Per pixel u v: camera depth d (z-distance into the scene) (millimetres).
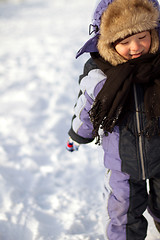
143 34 1366
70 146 1847
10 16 15273
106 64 1443
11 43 8820
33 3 20938
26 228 2010
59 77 5238
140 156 1442
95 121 1416
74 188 2436
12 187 2453
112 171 1565
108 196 1604
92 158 2857
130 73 1356
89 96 1515
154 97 1369
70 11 15359
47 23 12031
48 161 2873
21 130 3547
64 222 2055
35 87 4871
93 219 2068
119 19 1326
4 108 4203
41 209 2195
